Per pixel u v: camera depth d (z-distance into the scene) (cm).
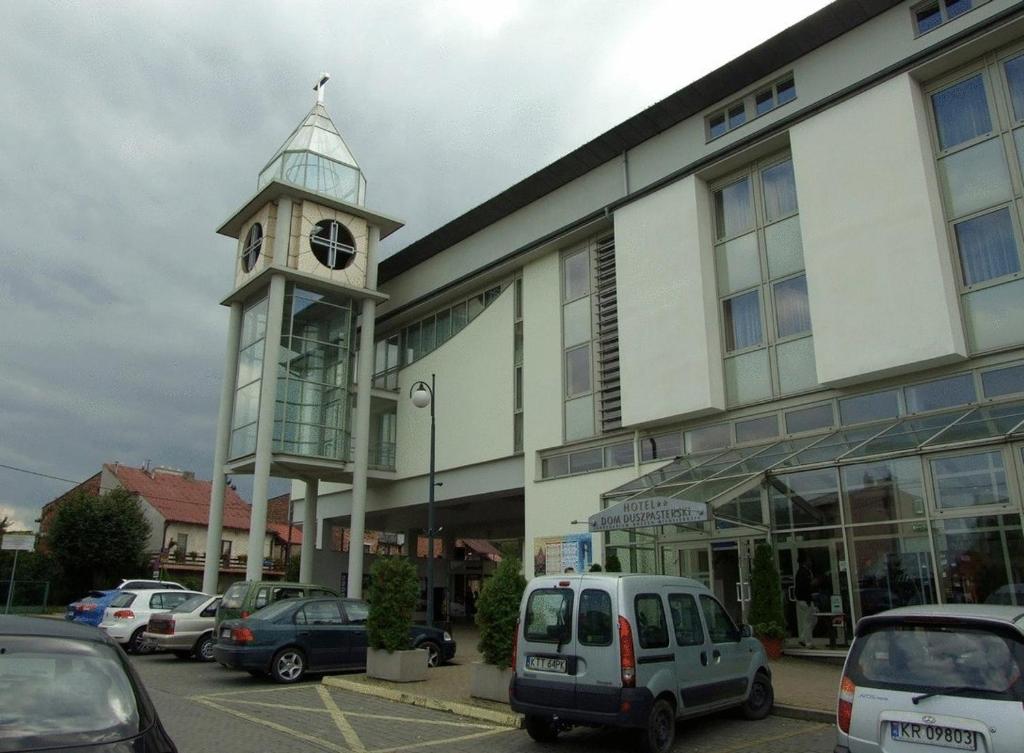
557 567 2103
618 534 1856
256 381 2623
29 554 3906
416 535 3700
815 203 1662
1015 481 1173
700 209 1930
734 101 1906
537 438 2292
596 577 838
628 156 2142
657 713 781
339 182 2884
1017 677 477
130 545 3959
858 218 1579
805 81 1748
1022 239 1385
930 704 495
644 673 781
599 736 905
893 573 1298
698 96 1956
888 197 1539
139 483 5128
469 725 976
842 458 1394
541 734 871
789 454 1542
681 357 1872
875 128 1588
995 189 1443
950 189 1511
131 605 1842
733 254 1884
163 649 1664
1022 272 1373
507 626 1109
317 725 966
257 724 965
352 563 2617
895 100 1566
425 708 1099
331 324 2777
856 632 566
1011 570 1160
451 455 2677
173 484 5353
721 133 1933
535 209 2428
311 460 2611
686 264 1909
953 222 1491
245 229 2856
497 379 2548
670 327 1912
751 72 1852
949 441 1262
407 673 1281
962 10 1523
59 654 435
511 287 2567
